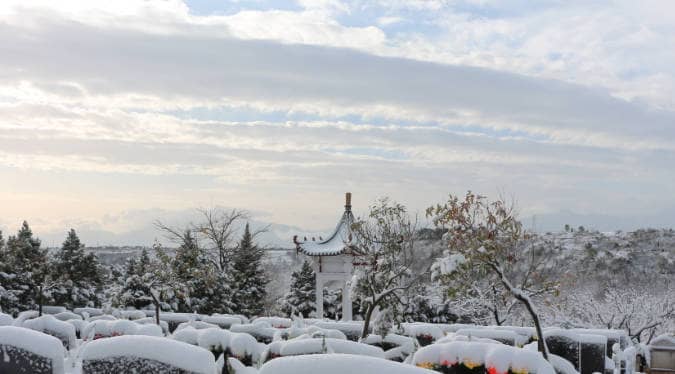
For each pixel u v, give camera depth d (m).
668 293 43.94
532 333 22.30
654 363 26.08
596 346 19.39
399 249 21.66
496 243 17.52
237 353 14.91
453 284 17.98
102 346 9.68
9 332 11.45
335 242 32.62
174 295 35.41
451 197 17.84
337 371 6.93
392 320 20.45
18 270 41.53
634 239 57.56
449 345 11.88
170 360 9.39
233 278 47.75
